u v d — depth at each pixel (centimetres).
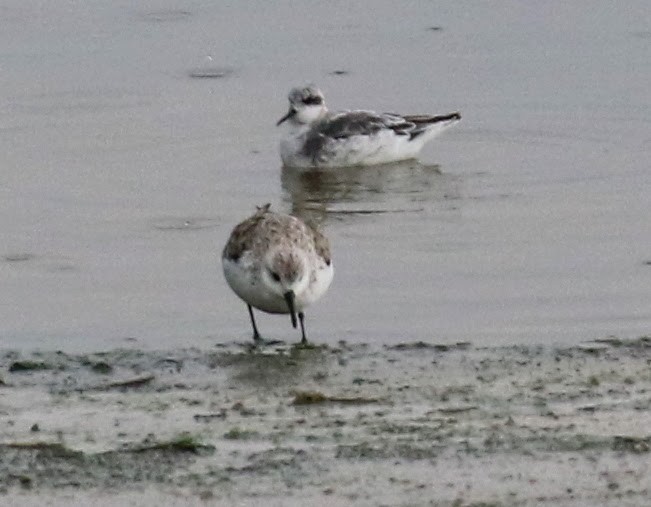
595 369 1227
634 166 2048
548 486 941
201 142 2189
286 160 2148
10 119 2244
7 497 928
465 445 1015
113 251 1691
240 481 952
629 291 1523
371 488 940
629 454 996
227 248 1359
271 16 2736
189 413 1117
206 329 1421
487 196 1936
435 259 1648
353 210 1903
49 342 1379
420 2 2786
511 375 1215
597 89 2381
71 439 1055
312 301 1353
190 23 2694
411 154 2212
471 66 2497
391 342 1353
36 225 1786
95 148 2128
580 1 2748
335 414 1103
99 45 2584
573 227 1762
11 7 2758
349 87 2430
